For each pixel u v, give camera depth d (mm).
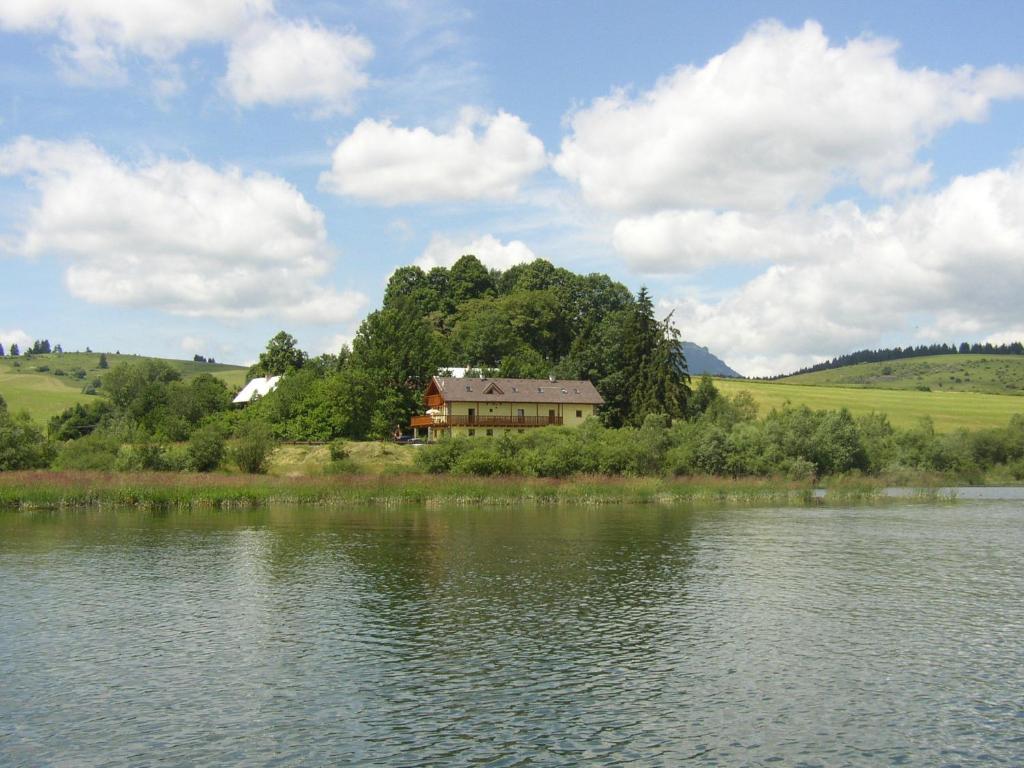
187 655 26328
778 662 25688
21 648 27094
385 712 21391
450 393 123812
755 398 176125
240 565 42062
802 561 43875
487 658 26000
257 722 20734
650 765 18297
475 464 87250
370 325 141500
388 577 38969
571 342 163875
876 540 52094
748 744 19422
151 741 19609
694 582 38000
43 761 18547
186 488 73812
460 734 19969
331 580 38250
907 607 33094
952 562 43781
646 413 128250
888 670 24922
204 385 147375
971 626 30094
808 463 97625
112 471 81875
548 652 26719
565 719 20922
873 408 164750
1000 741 19672
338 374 121250
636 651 26797
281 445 107875
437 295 181125
